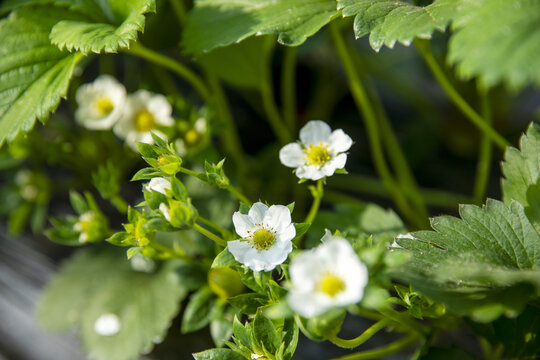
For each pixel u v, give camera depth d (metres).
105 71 0.59
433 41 0.51
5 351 0.50
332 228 0.44
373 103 0.56
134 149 0.50
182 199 0.39
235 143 0.53
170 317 0.47
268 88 0.52
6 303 0.52
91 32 0.43
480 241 0.39
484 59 0.35
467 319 0.42
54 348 0.50
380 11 0.40
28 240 0.55
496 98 0.56
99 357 0.47
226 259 0.38
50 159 0.53
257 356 0.38
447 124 0.59
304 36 0.42
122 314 0.48
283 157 0.41
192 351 0.48
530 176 0.40
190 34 0.45
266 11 0.44
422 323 0.44
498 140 0.46
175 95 0.54
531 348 0.41
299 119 0.62
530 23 0.35
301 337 0.48
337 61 0.62
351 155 0.58
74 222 0.45
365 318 0.48
